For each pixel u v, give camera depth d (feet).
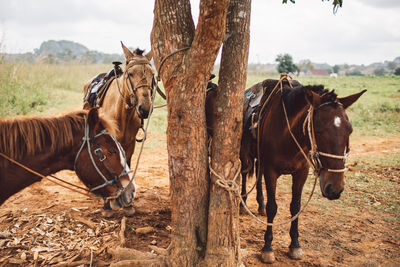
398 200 16.99
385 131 37.14
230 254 9.27
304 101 10.39
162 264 9.52
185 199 9.28
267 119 11.98
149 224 13.87
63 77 61.21
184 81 8.54
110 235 12.60
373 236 13.32
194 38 8.06
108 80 17.16
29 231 12.60
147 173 22.00
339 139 9.01
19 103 35.22
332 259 11.66
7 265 10.37
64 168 8.99
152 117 40.01
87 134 8.70
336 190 9.11
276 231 13.87
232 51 9.00
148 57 16.06
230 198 9.19
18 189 8.59
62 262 10.43
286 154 11.18
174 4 8.56
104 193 8.93
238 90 9.09
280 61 161.68
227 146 9.19
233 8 8.98
